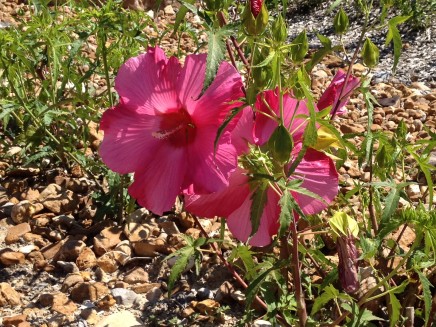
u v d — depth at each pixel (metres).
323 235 0.96
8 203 1.10
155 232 1.02
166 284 0.92
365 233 0.78
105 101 1.13
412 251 0.66
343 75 0.74
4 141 1.17
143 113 0.60
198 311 0.88
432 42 1.76
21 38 1.02
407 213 0.63
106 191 1.11
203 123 0.58
